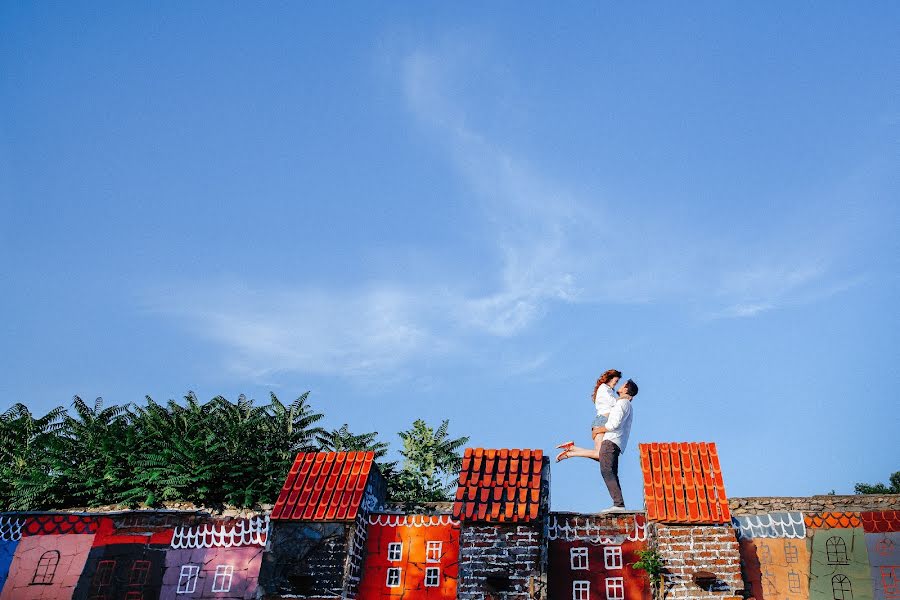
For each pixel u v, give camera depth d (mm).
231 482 16594
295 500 13477
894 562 12258
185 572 13766
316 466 14219
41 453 17922
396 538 13664
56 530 14203
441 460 21719
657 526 12359
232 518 14227
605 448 13508
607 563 12828
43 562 13875
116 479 16453
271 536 13086
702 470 13047
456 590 12445
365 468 14109
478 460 13727
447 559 13398
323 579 12578
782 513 12945
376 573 13336
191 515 14352
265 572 12750
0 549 13977
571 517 13297
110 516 14359
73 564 13867
